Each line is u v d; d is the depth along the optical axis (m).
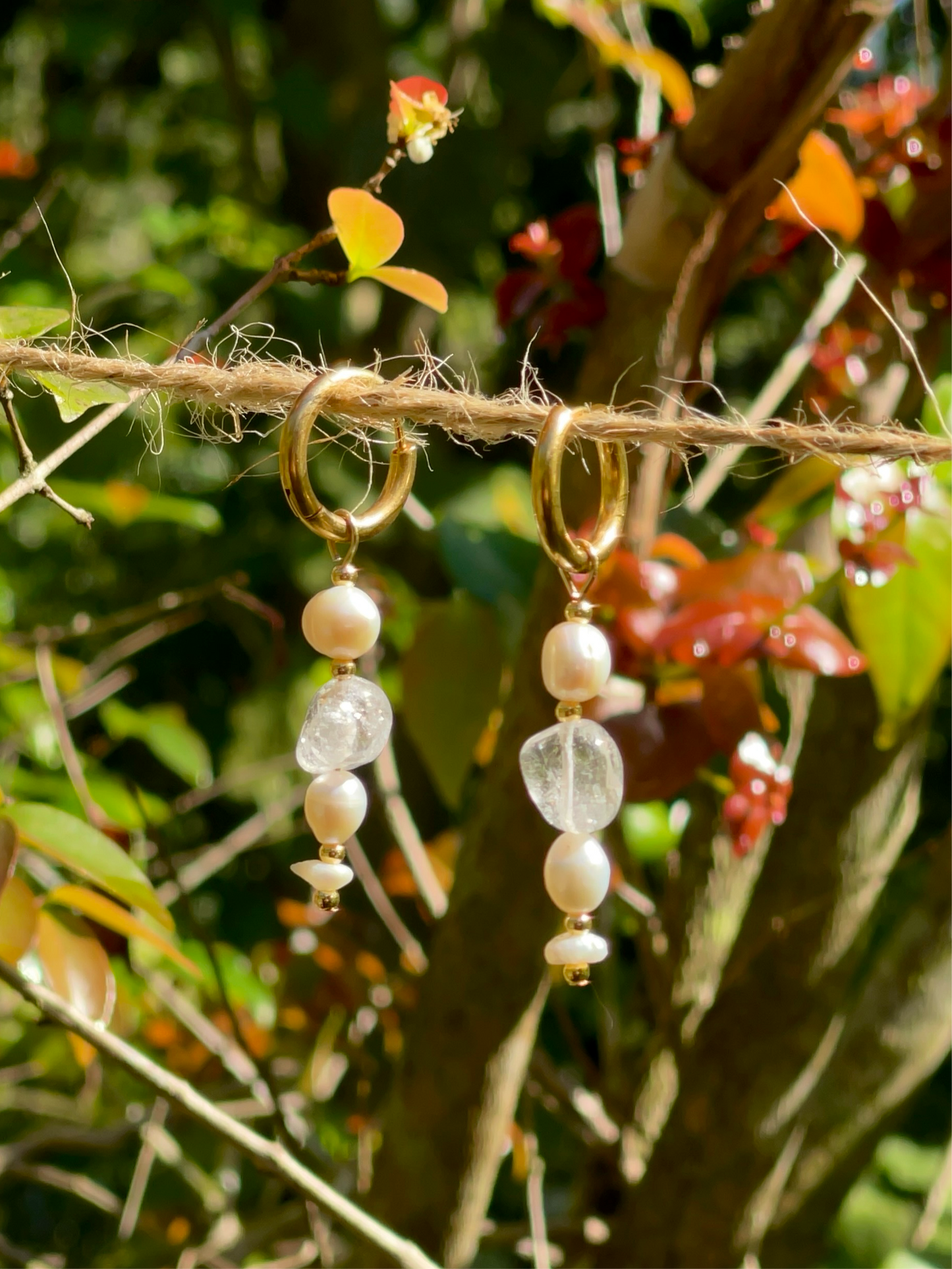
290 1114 0.40
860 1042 0.42
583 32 0.45
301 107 0.92
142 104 1.07
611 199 0.45
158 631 0.48
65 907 0.30
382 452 0.73
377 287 0.93
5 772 0.45
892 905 0.69
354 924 0.53
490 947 0.33
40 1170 0.44
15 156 0.67
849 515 0.30
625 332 0.33
